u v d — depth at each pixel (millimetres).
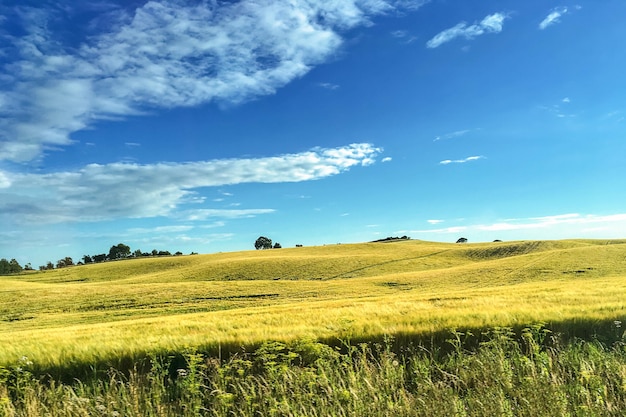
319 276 73875
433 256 92500
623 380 8297
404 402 7895
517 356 10359
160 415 8836
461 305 19547
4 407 9211
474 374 9328
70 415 8953
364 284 56531
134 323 22641
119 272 98625
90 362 11586
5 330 33656
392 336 12328
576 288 28312
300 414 7941
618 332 12648
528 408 7477
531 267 60719
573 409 7664
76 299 51938
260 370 10914
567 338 12641
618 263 58250
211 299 47094
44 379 11188
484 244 116250
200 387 10258
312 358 11219
